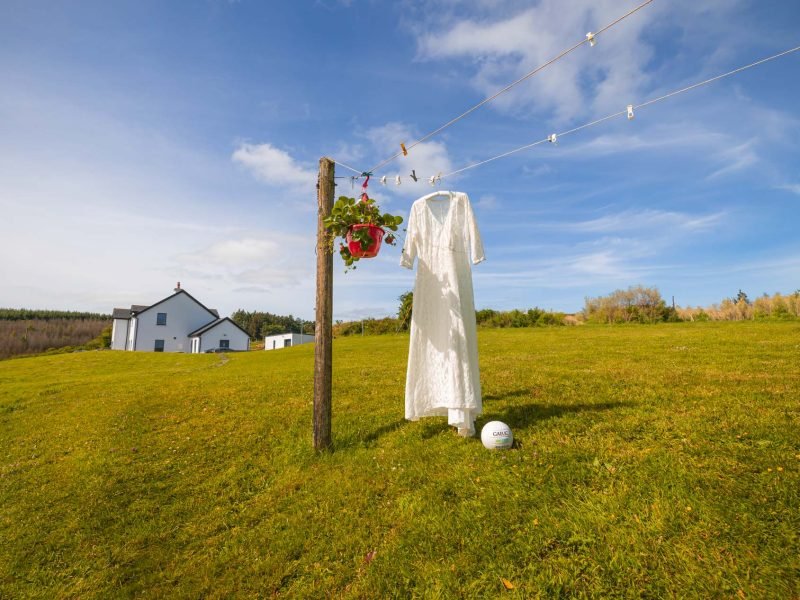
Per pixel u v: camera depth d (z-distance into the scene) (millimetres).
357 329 32094
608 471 3840
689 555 2834
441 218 5000
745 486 3334
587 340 14445
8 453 6746
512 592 2838
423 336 5000
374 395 7844
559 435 4727
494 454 4461
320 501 4320
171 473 5410
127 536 4223
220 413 7625
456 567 3104
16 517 4688
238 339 45781
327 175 5562
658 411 5105
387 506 4016
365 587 3148
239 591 3354
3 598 3580
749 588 2543
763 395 5434
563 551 3076
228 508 4535
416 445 5074
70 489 5180
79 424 7805
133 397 9609
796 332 12242
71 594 3557
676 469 3688
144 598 3447
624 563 2875
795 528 2873
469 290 4984
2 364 22797
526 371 8734
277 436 6133
